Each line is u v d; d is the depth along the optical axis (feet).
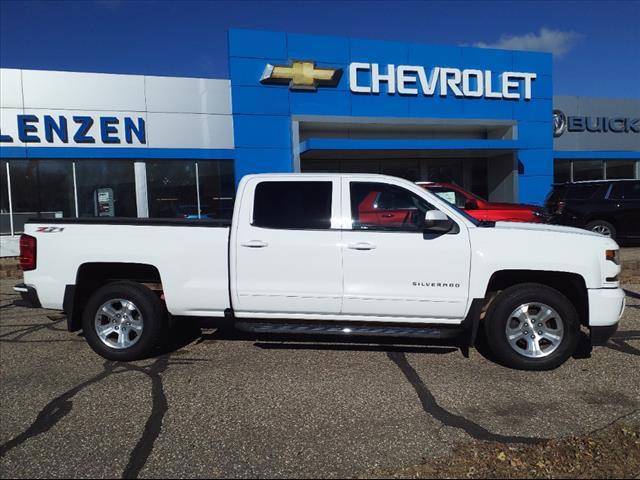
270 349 18.92
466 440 11.76
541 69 58.90
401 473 10.36
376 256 16.48
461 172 63.26
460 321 16.65
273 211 17.12
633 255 39.58
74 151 48.11
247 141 51.85
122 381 15.88
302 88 52.39
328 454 11.23
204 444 11.78
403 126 56.54
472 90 56.95
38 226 17.85
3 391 15.19
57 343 20.29
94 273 18.43
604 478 10.06
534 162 59.52
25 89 46.75
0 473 10.61
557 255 15.92
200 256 17.13
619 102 67.21
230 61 50.98
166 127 50.26
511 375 15.96
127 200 50.42
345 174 17.39
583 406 13.57
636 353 17.94
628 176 69.77
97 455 11.33
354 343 19.48
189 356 18.24
